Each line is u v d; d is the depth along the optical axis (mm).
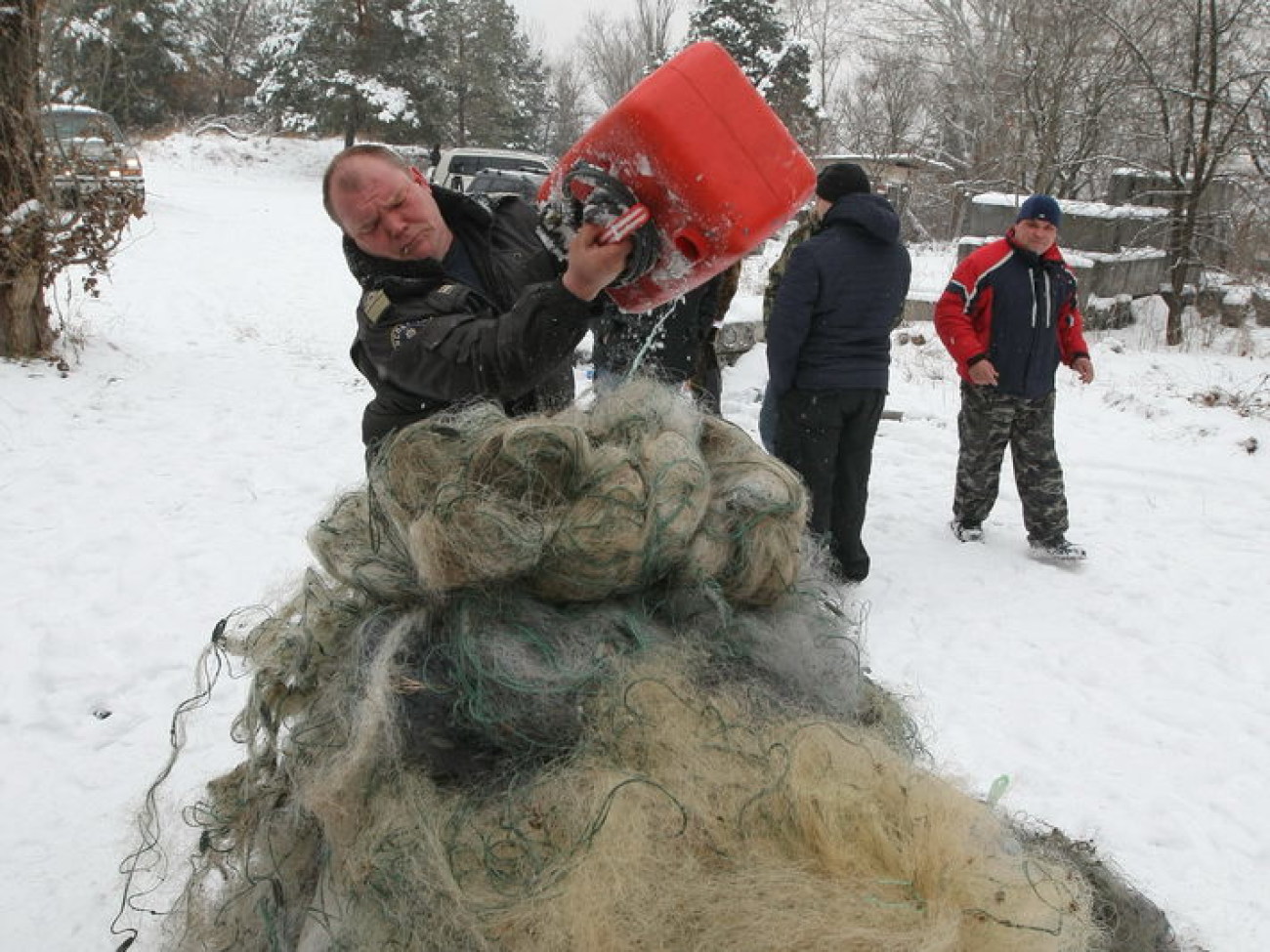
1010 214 15562
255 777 1702
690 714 1390
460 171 19578
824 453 4766
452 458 1457
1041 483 5555
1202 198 14750
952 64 24359
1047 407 5535
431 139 40125
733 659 1517
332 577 1625
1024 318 5355
